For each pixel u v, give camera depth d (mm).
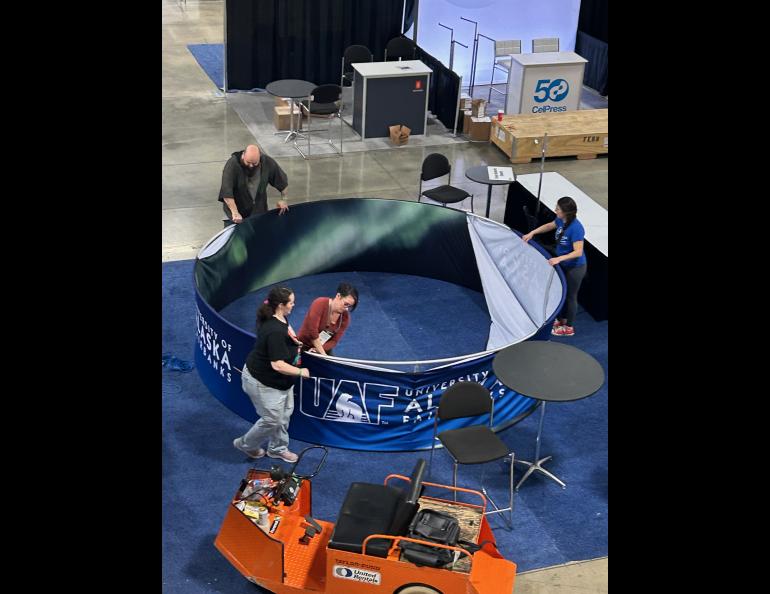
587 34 16188
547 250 9055
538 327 8227
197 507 6535
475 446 6270
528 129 13234
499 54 15258
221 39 18406
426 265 10102
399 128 13523
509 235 9133
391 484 6883
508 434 7520
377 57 15492
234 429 7461
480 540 5590
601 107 15430
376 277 10133
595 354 8625
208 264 8656
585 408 7879
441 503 5723
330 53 15219
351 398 7094
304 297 9578
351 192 11977
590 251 9148
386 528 5441
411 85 13469
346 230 9914
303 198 11742
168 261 10148
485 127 13812
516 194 10680
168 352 8445
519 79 14070
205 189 11938
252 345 7207
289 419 7109
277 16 14656
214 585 5820
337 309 7152
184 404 7730
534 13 15812
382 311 9430
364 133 13625
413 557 5176
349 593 5441
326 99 12742
